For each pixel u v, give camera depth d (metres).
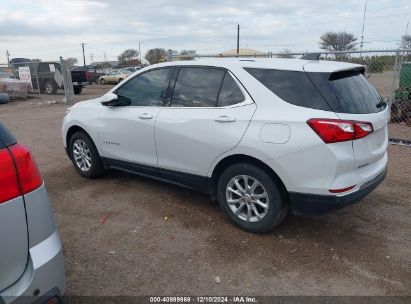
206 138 3.98
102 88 32.09
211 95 4.09
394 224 4.19
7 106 16.50
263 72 3.82
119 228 4.12
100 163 5.46
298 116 3.44
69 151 5.85
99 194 5.08
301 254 3.58
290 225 4.14
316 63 3.79
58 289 2.23
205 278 3.23
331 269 3.35
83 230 4.08
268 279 3.22
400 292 3.05
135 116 4.68
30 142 8.55
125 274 3.28
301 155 3.41
